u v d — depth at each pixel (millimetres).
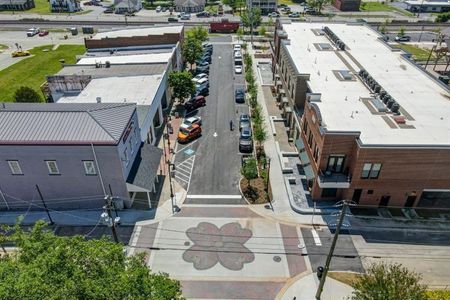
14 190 36469
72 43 94875
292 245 33219
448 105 41031
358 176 35188
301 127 44250
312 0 133375
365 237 34062
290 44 59250
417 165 34250
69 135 33719
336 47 58719
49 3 146250
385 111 39438
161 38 69750
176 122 54750
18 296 14922
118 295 16719
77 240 19328
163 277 20984
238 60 77062
